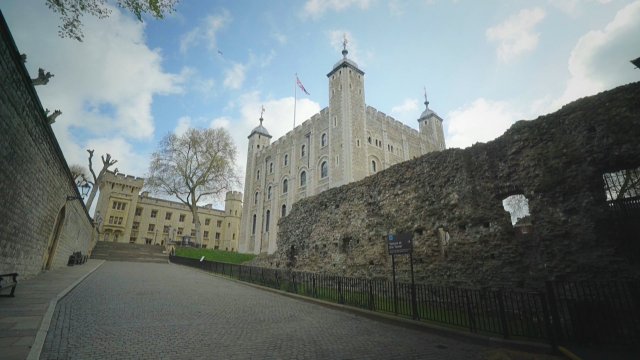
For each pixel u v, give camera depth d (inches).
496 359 210.5
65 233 701.9
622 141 291.7
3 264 365.1
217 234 2987.2
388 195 538.3
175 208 2783.0
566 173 326.0
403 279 466.0
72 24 316.2
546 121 355.9
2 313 255.9
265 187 1948.8
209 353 202.7
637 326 221.8
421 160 498.0
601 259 287.7
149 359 187.0
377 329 293.9
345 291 422.3
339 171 1384.1
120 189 2412.6
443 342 254.8
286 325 291.1
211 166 1680.6
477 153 419.2
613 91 309.0
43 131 401.1
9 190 337.7
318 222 705.0
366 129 1489.9
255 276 619.8
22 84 309.0
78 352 191.0
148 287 497.4
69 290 397.4
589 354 208.1
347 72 1503.4
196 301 394.3
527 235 348.8
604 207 296.5
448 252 417.4
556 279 310.8
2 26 246.7
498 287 354.9
